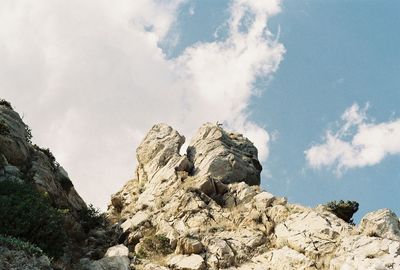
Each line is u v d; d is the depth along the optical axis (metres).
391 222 35.12
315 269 34.41
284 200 43.09
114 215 49.97
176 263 35.88
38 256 26.75
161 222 42.94
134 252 39.47
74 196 46.72
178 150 54.88
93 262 35.25
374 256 32.62
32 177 40.56
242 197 45.59
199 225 41.72
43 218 30.25
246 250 37.81
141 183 53.41
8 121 43.75
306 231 37.62
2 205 29.28
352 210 44.38
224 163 51.03
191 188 46.00
